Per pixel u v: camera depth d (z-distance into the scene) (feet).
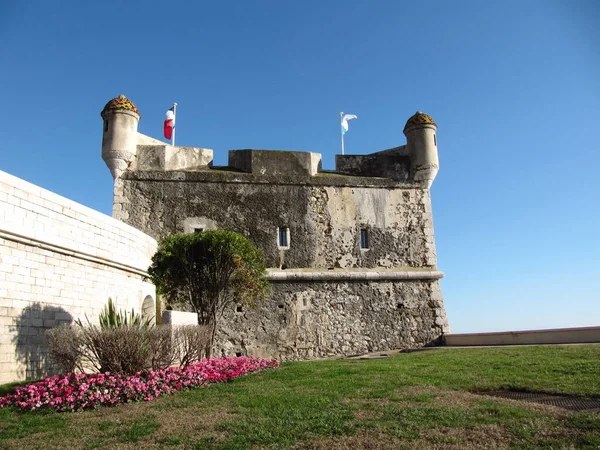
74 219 41.86
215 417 21.66
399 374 33.32
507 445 16.61
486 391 27.20
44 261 38.37
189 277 45.75
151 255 56.75
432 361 40.78
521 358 37.40
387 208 67.67
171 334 31.12
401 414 20.80
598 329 46.19
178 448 17.44
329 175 68.44
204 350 39.68
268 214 63.67
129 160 61.31
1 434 20.35
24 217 35.88
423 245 67.72
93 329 29.71
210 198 62.39
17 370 34.81
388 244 66.54
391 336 63.41
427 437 17.65
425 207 68.80
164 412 23.36
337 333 61.77
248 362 40.14
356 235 65.72
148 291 55.72
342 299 63.10
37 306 37.24
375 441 17.33
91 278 44.32
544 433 17.67
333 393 26.27
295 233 63.93
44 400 25.20
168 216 60.75
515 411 20.62
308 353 60.23
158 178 61.46
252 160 65.00
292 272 62.03
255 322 59.72
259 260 49.75
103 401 25.55
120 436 19.42
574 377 28.30
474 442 17.02
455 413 20.54
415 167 69.21
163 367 30.94
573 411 20.70
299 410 22.08
